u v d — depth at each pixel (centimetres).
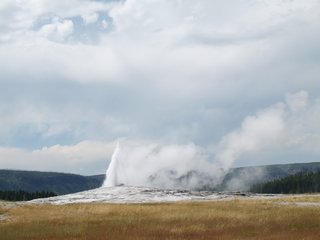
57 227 2858
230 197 6122
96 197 6234
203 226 2788
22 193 14200
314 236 2330
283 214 3331
